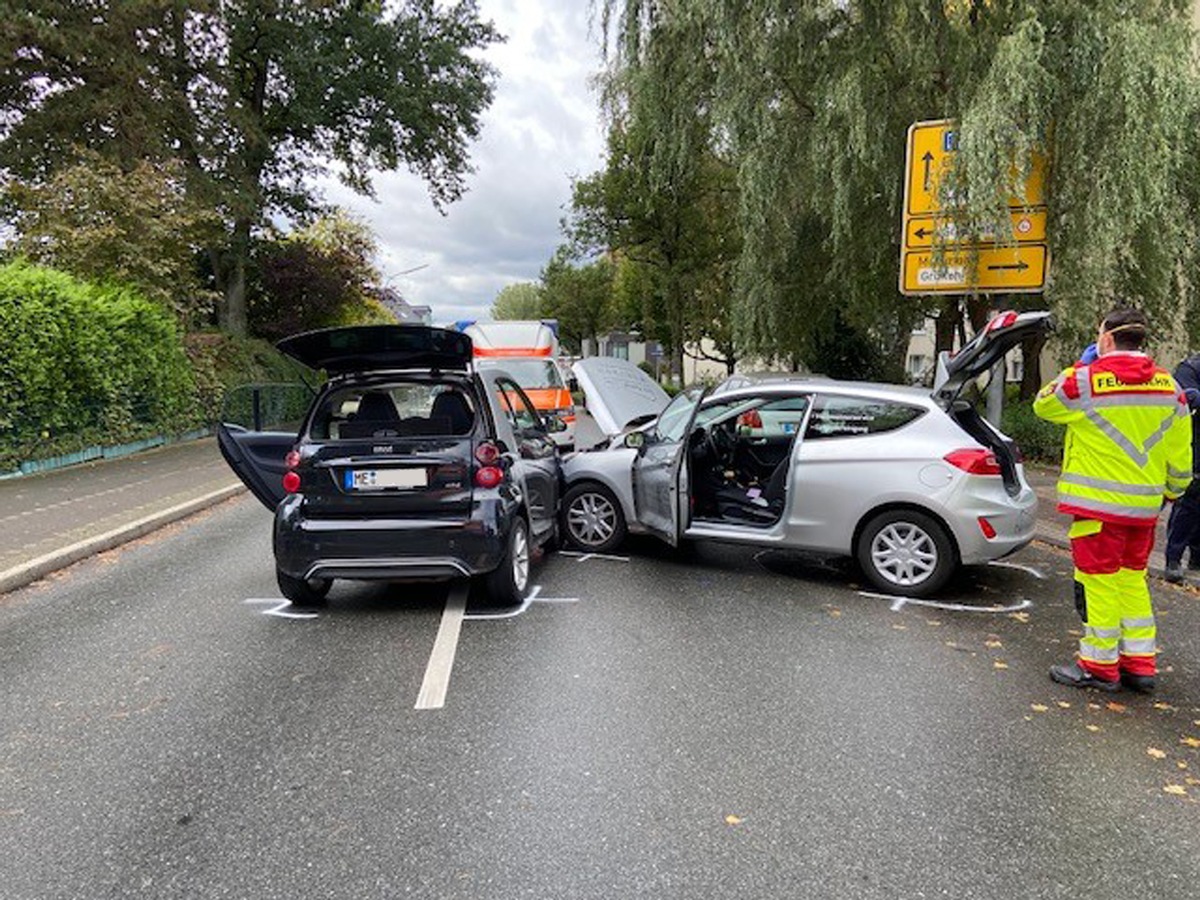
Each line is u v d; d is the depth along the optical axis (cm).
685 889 258
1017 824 298
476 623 530
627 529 729
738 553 737
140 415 1546
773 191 1261
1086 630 432
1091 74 1038
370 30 2477
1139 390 410
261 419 2138
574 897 255
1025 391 1633
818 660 464
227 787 324
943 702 407
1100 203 1033
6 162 1920
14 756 353
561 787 322
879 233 1322
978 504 569
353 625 530
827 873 267
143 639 507
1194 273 1226
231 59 2425
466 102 2661
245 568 696
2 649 492
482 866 271
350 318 3120
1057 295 1127
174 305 1695
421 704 402
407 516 530
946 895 257
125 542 803
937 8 1117
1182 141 1059
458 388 564
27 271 1222
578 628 519
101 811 308
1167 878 267
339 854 278
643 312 4034
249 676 442
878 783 326
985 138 964
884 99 1164
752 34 1203
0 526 823
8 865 274
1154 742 366
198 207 1880
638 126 1430
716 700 407
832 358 1845
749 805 309
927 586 585
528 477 614
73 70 1953
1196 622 541
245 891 259
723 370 5409
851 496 597
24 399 1198
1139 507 407
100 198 1619
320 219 3044
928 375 2139
